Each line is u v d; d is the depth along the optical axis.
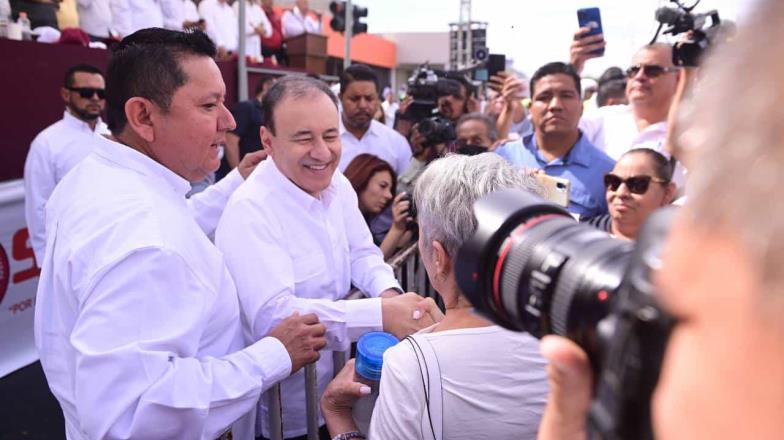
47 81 4.65
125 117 1.46
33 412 3.29
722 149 0.28
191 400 1.25
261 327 1.72
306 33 9.47
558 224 0.64
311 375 1.75
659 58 3.02
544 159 2.92
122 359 1.18
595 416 0.41
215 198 2.24
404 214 2.61
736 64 0.28
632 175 2.22
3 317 3.66
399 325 1.76
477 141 3.49
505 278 0.64
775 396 0.26
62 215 1.40
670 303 0.32
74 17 5.96
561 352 0.48
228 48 8.12
